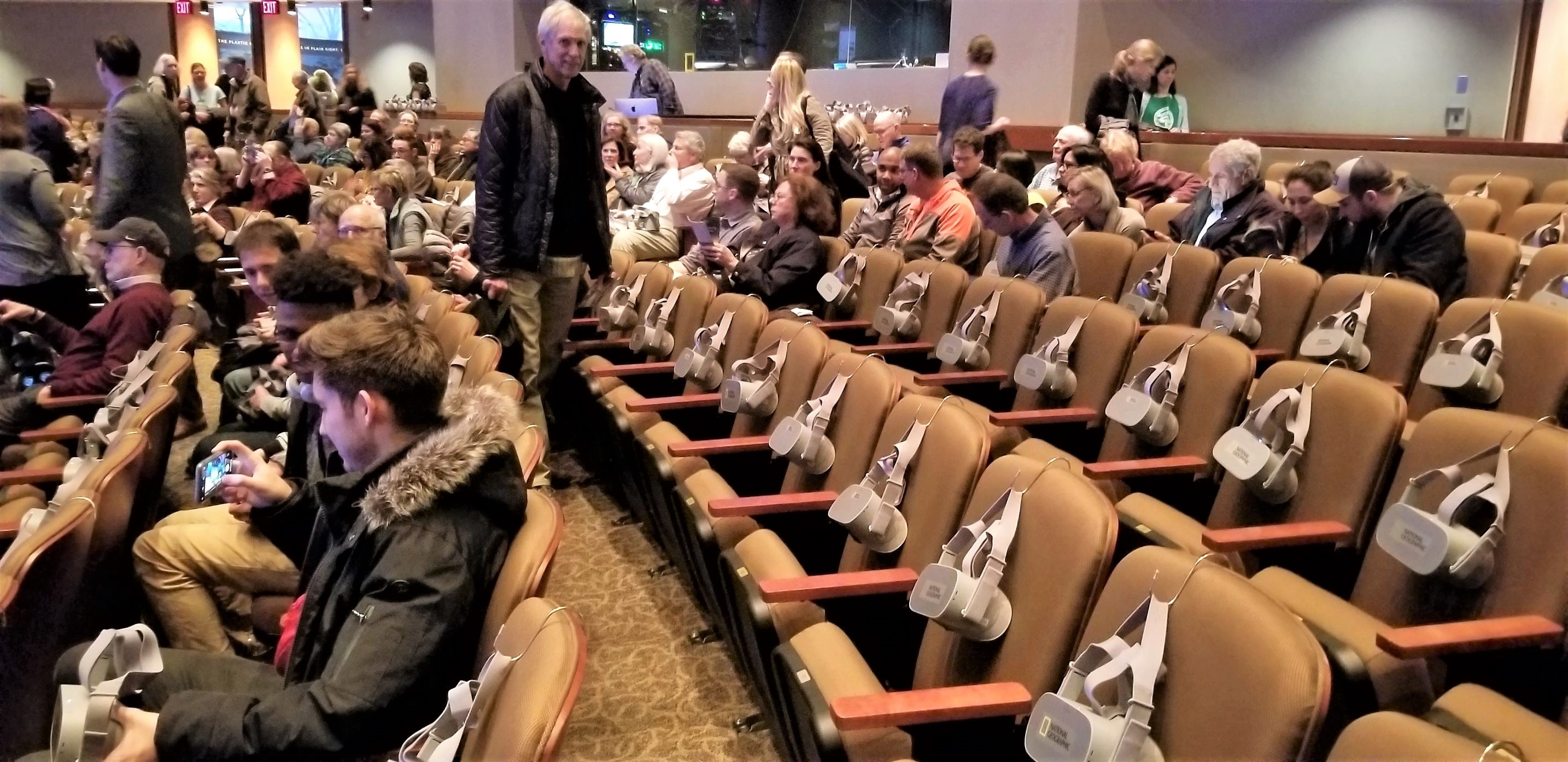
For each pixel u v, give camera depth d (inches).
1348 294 111.5
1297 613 64.6
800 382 95.7
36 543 61.2
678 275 153.4
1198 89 311.0
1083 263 147.9
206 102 403.2
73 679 61.3
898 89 327.3
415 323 61.5
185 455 143.5
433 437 56.8
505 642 48.5
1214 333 89.2
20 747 60.4
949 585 56.9
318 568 59.0
